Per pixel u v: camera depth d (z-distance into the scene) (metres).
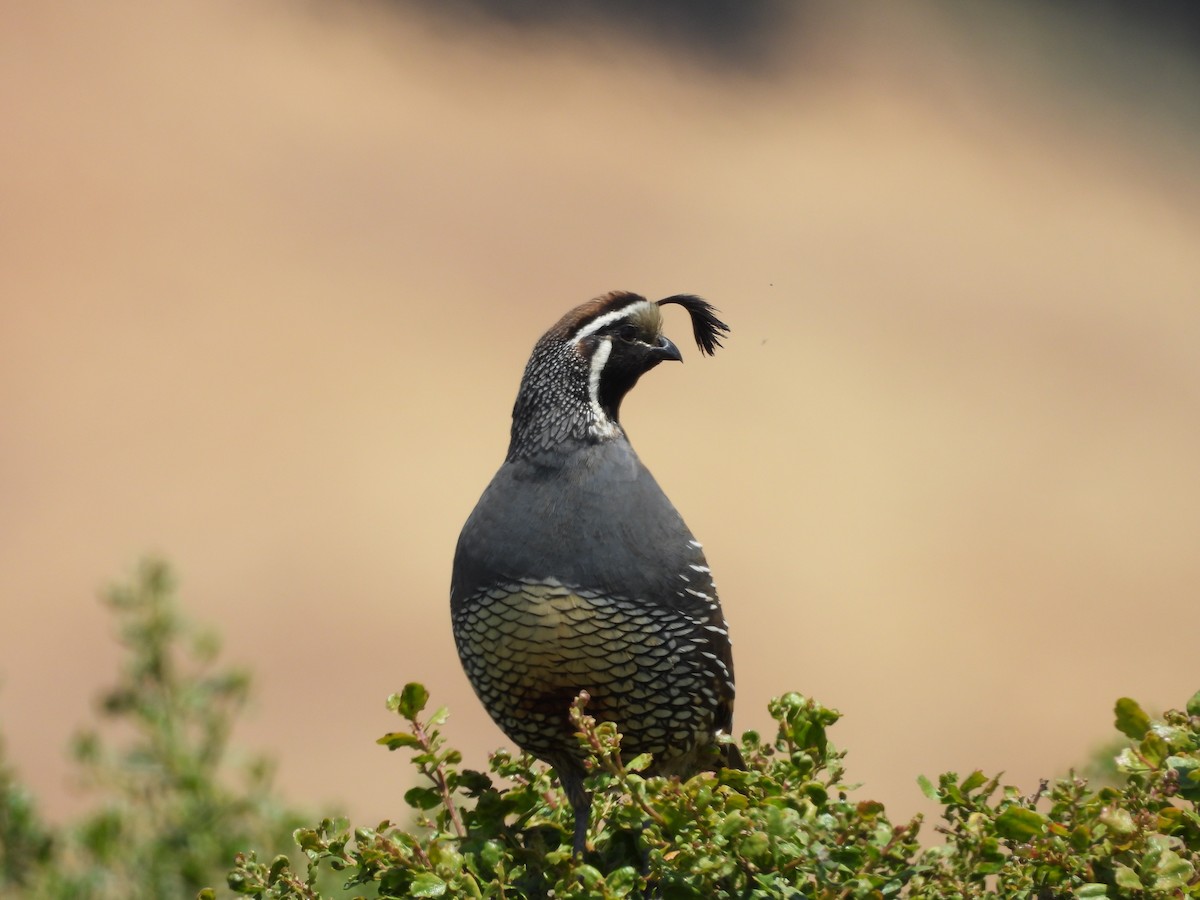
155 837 10.60
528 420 9.33
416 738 7.68
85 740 10.84
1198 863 6.80
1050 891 6.81
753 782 7.12
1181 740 6.81
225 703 11.31
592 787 7.11
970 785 7.05
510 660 8.96
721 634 9.33
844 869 6.63
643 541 8.96
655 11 55.41
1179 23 59.72
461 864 7.15
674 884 6.84
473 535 9.08
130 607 11.30
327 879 9.99
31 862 10.20
